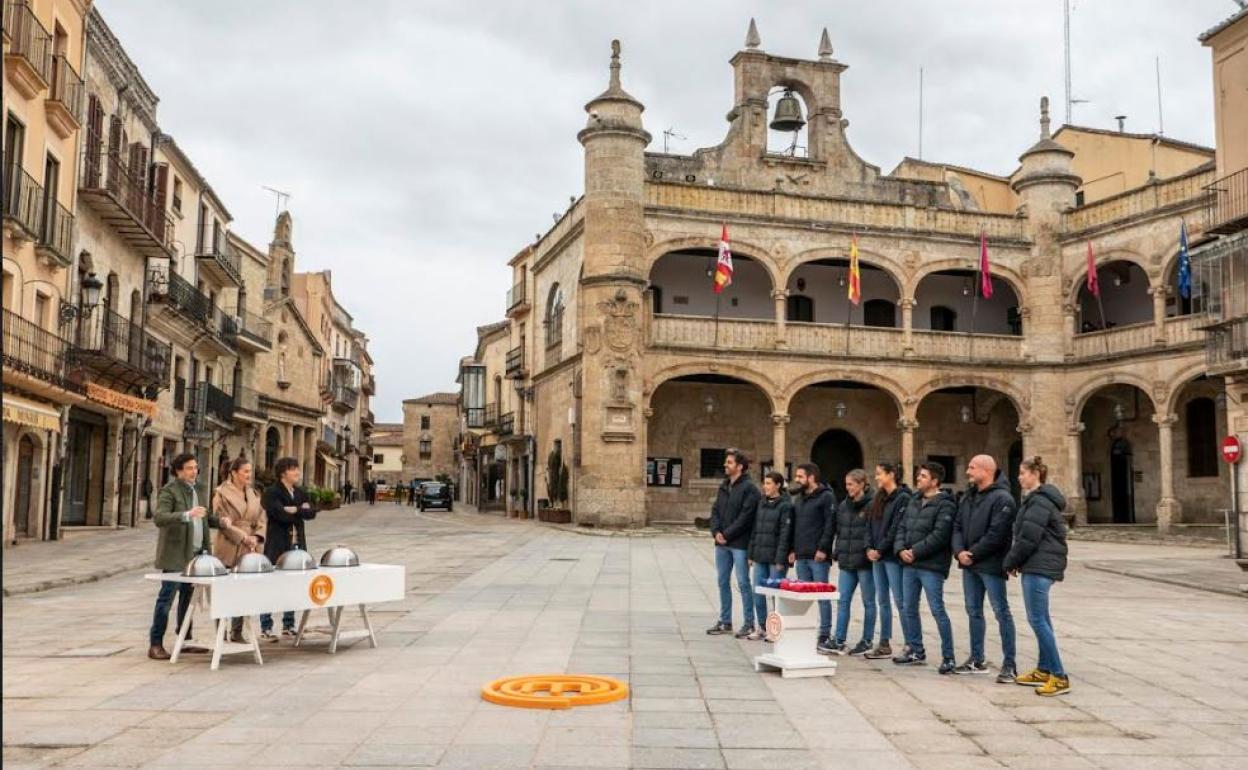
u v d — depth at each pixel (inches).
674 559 862.5
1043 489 357.7
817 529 439.8
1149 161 1476.4
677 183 1326.3
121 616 512.1
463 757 256.5
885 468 419.5
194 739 272.5
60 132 935.0
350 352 3361.2
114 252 1112.2
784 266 1355.8
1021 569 360.2
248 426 1852.9
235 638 426.9
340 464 3043.8
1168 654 436.1
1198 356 1240.2
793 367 1346.0
